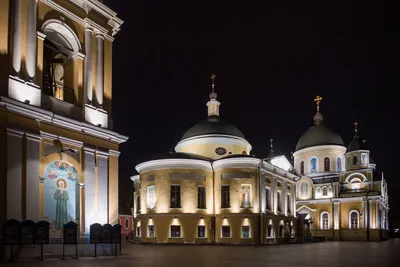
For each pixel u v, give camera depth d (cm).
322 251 3166
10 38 1767
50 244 1839
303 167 8219
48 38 2094
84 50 2152
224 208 4662
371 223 7106
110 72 2308
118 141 2248
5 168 1659
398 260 2269
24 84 1780
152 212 4625
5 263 1584
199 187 4703
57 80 2244
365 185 7388
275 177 5222
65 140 1944
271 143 6644
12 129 1697
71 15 2097
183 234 4503
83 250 1975
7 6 1769
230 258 2288
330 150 8019
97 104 2170
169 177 4612
